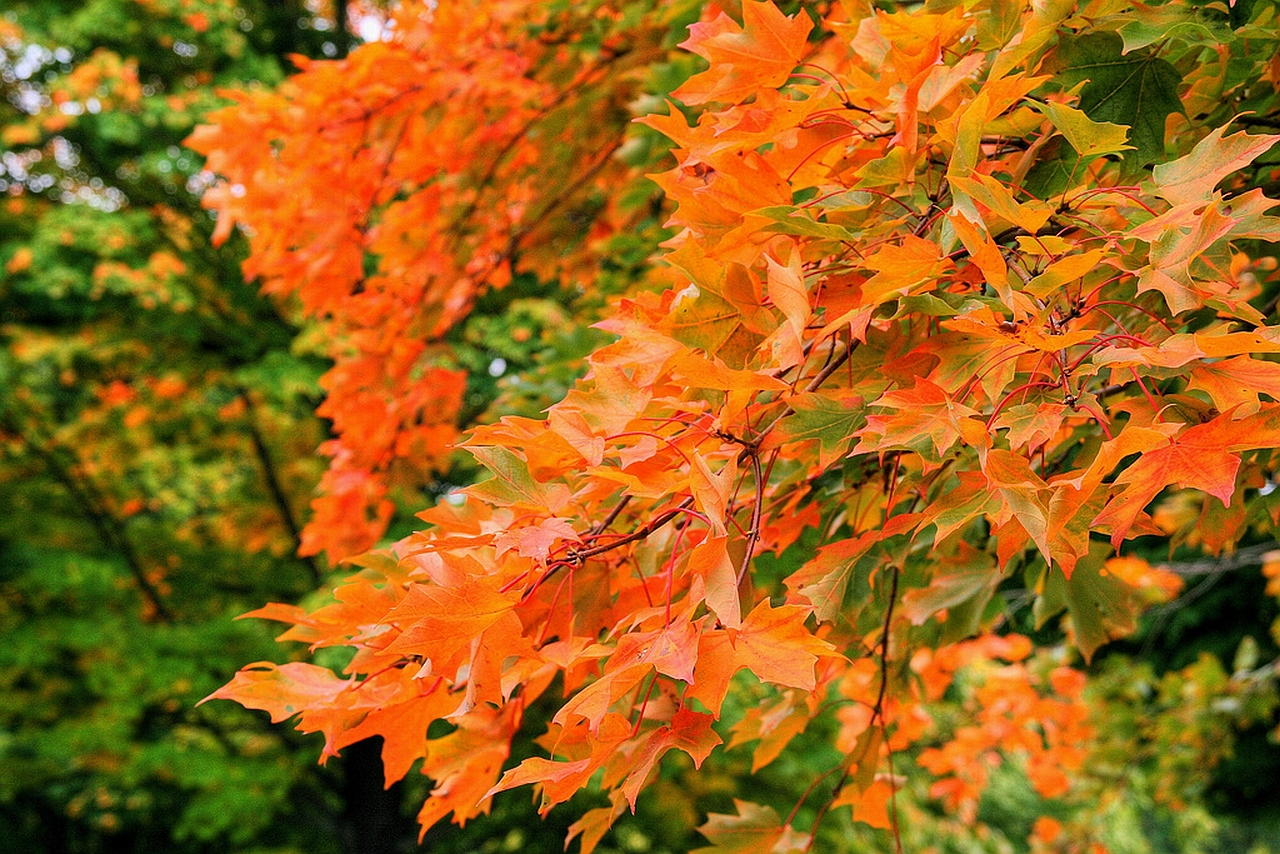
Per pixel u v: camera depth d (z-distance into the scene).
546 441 1.12
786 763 6.43
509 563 1.07
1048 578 1.81
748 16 1.30
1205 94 1.45
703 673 1.00
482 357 5.65
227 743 7.12
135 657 6.18
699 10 2.32
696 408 1.12
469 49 2.77
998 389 1.05
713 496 1.02
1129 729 4.95
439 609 1.01
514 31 2.88
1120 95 1.25
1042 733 4.57
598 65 2.76
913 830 8.84
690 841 6.97
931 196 1.22
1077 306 1.13
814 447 1.39
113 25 6.77
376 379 3.07
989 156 1.35
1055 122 1.12
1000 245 1.25
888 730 1.89
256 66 7.23
